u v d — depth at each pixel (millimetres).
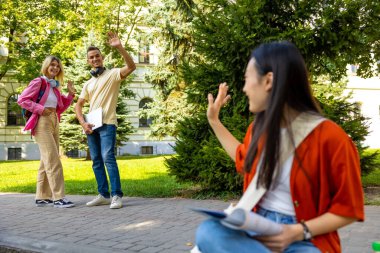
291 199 1678
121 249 3625
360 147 6418
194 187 7793
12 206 6402
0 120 26328
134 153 28625
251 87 1729
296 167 1634
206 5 7273
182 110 19375
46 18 23047
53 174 6180
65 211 5785
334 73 8859
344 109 6672
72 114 20219
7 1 22250
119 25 25500
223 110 7000
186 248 3590
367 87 32719
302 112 1661
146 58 29438
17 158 26547
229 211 1696
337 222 1571
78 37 22641
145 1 24188
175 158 6965
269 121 1629
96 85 6141
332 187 1629
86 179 10555
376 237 3848
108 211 5684
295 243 1635
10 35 23156
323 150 1616
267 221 1515
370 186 7516
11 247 3959
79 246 3750
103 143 6039
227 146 2121
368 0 6309
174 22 19047
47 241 3986
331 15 6250
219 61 6711
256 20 6359
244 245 1510
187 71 7086
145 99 29469
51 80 6316
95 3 23656
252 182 1703
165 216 5164
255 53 1745
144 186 8320
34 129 6219
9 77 26438
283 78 1633
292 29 6367
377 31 6914
